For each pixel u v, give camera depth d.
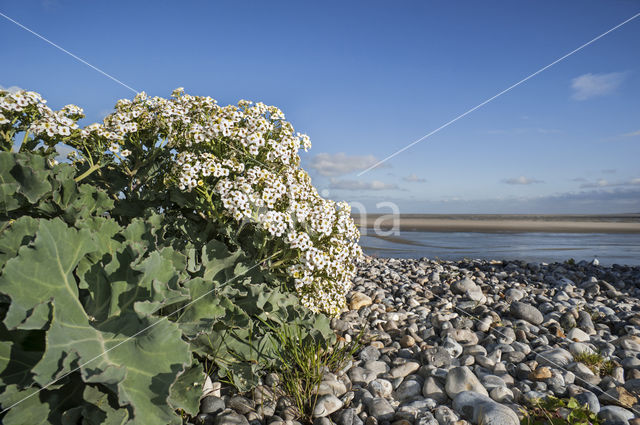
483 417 2.29
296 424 2.33
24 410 1.81
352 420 2.36
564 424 2.24
